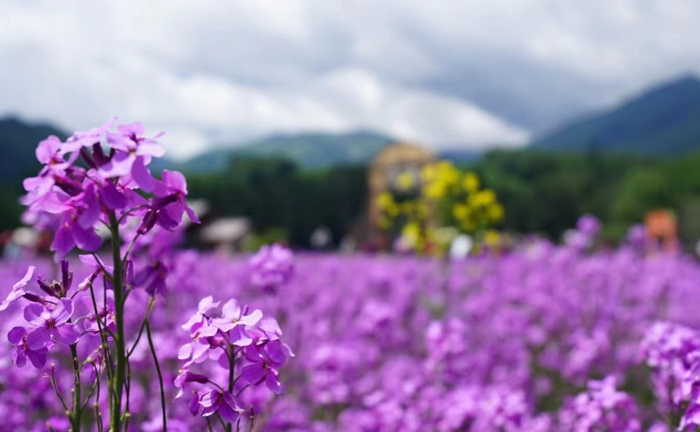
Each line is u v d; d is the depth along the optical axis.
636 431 3.41
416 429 4.90
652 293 10.34
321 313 9.05
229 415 2.13
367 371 7.45
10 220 47.66
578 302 9.44
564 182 119.06
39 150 1.91
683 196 88.75
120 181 1.98
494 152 137.00
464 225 16.11
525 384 7.26
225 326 2.10
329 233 101.00
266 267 5.14
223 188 101.50
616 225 90.94
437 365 5.88
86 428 4.43
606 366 7.30
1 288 9.01
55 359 4.74
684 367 3.24
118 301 1.91
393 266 13.89
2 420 4.44
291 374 6.28
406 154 72.44
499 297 10.34
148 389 4.58
